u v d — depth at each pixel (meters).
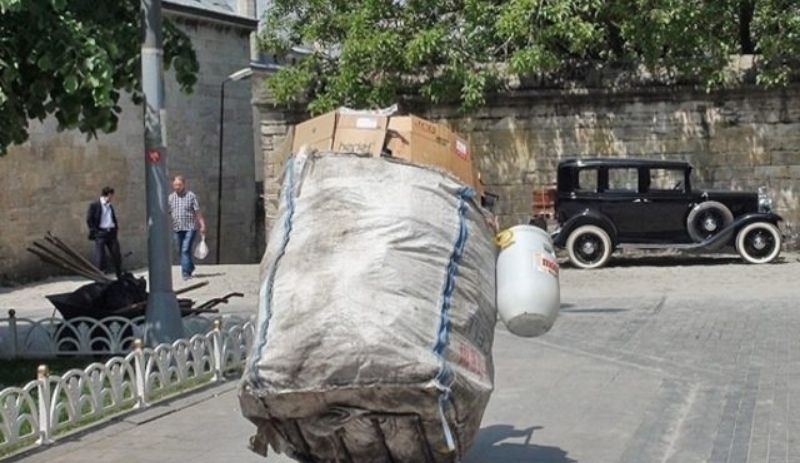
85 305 14.06
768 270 22.53
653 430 9.59
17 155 25.22
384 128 12.81
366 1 25.48
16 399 9.20
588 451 8.95
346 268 6.62
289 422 6.63
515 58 24.53
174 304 12.91
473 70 25.98
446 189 7.21
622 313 17.00
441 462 6.88
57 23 11.84
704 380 11.73
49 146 26.25
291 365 6.36
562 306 18.00
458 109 26.77
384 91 25.88
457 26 25.97
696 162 26.28
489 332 7.12
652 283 21.08
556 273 7.64
